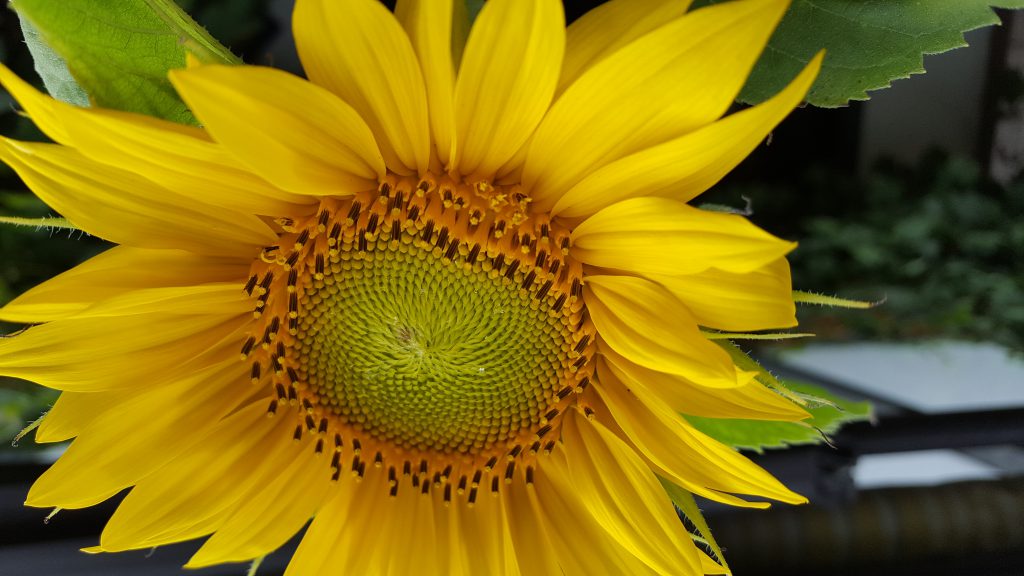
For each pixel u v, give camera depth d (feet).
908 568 1.33
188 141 0.86
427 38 0.84
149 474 1.02
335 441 1.11
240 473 1.07
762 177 3.63
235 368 1.08
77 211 0.92
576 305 1.04
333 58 0.86
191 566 1.05
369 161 0.97
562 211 0.99
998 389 3.01
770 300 0.90
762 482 0.96
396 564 1.09
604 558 1.07
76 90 0.95
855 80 1.03
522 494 1.12
